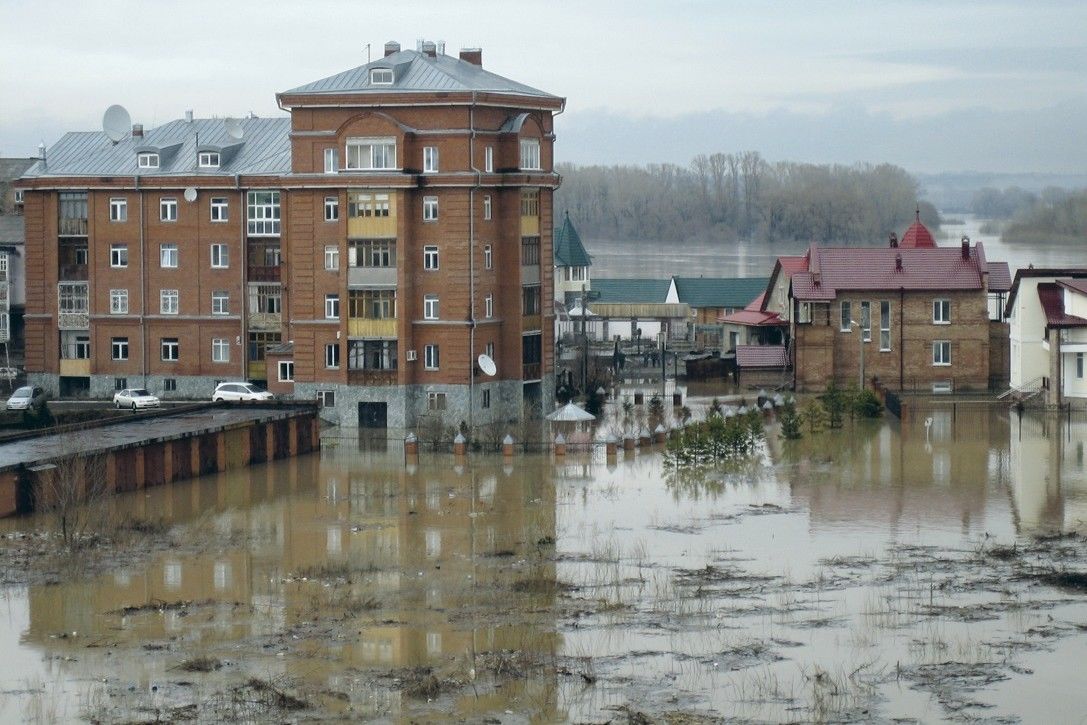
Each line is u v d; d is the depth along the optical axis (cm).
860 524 9150
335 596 7725
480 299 12650
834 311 14875
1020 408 13400
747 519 9312
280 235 13838
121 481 10106
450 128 12431
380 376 12575
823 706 6219
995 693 6347
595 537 8906
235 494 10256
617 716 6159
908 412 13538
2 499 9206
